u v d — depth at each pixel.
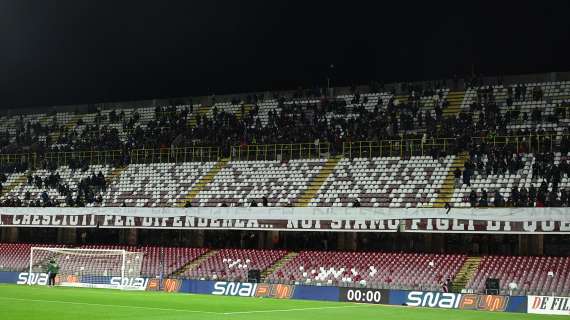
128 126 65.50
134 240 56.19
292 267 46.75
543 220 40.03
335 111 58.41
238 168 55.44
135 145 61.25
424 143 51.03
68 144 64.81
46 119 71.06
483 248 46.38
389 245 48.72
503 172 46.28
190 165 57.56
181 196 54.03
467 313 33.59
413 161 50.19
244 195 52.09
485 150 48.31
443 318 30.36
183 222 49.09
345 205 48.06
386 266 44.50
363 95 59.53
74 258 53.28
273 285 42.44
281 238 51.38
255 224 47.03
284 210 46.41
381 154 51.91
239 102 64.12
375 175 49.97
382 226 43.66
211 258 50.31
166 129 62.94
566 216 39.56
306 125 57.50
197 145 58.91
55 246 56.44
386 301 39.03
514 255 43.91
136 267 50.84
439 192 46.56
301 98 61.75
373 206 47.19
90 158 62.22
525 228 40.38
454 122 51.94
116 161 60.44
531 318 31.53
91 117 69.38
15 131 70.31
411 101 56.06
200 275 48.78
